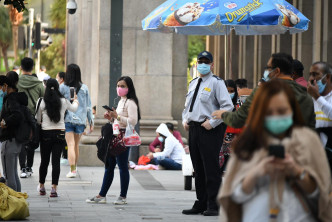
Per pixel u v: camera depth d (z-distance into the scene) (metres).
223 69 57.34
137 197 20.89
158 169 29.55
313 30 34.81
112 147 18.70
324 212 7.84
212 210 16.95
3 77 18.11
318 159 7.76
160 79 32.09
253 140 7.68
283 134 7.76
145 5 32.09
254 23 18.55
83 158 30.97
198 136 16.91
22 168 26.25
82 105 24.97
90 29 43.09
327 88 12.72
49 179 25.42
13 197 16.22
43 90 25.20
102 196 19.39
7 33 128.25
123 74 32.00
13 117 18.02
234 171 7.75
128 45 32.03
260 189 7.76
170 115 32.03
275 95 7.61
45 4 130.62
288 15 18.95
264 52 45.78
